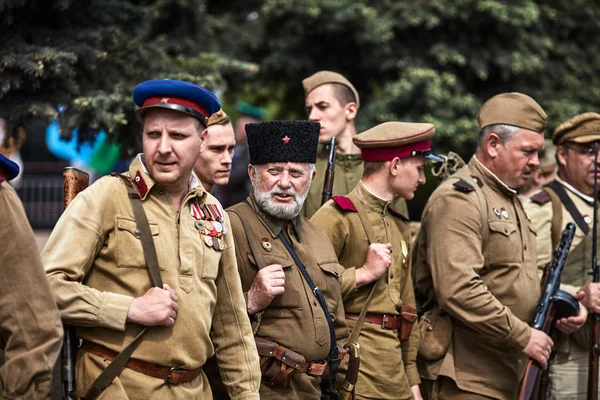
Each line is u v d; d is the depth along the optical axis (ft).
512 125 20.53
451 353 20.12
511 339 19.33
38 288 12.61
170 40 32.24
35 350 12.41
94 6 24.91
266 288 15.89
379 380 18.60
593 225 22.77
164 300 13.58
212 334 15.33
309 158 17.01
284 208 16.76
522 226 20.72
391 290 19.12
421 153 19.51
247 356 15.19
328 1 39.86
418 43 42.19
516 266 20.17
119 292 13.79
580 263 23.80
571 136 24.13
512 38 42.32
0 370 12.40
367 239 18.94
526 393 19.53
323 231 18.13
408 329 19.30
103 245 13.93
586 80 45.16
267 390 16.15
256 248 16.56
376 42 40.50
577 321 21.48
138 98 14.35
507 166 20.61
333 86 25.29
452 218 19.75
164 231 14.15
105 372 13.46
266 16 41.14
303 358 16.31
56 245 13.69
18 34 22.91
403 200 23.35
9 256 12.46
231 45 40.98
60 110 23.07
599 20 45.44
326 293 17.22
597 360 22.18
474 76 43.29
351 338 18.37
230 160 19.94
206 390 14.62
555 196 24.04
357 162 24.91
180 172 14.25
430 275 20.83
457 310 19.31
